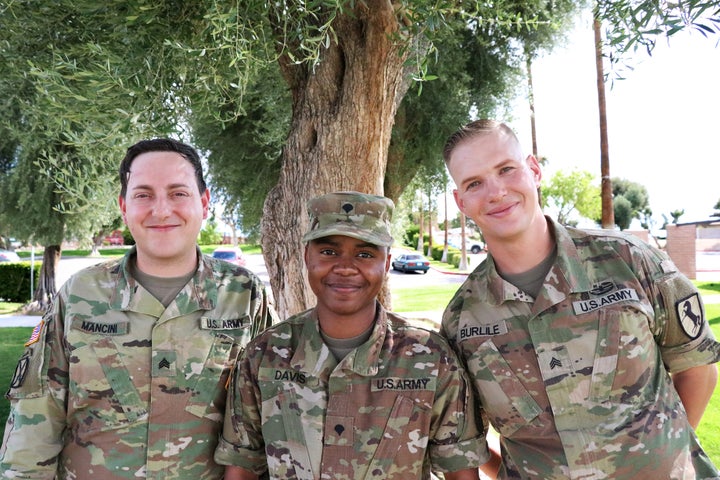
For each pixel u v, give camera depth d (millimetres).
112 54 2299
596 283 1784
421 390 1727
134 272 1969
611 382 1664
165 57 2500
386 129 3326
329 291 1749
